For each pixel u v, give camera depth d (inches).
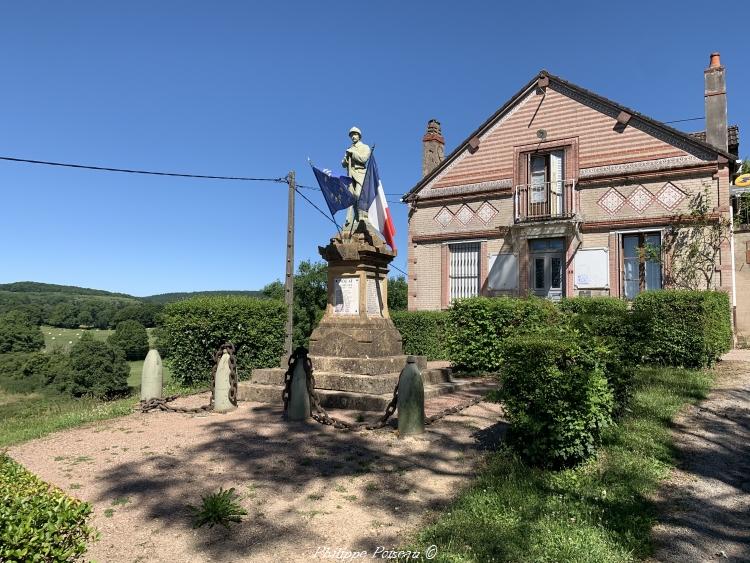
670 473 233.1
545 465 232.8
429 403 361.4
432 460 248.7
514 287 764.0
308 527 186.1
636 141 682.2
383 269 436.5
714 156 630.5
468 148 820.0
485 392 405.1
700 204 635.5
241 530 183.9
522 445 240.2
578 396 228.1
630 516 190.4
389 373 387.2
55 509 117.7
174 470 240.5
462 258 824.9
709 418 305.1
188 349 521.0
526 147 765.3
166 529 184.4
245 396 396.2
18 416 502.6
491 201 794.2
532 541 171.6
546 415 231.8
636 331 385.7
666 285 649.6
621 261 690.2
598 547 168.4
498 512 191.5
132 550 170.7
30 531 108.8
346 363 386.9
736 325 630.5
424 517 193.2
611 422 264.5
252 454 259.9
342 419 321.7
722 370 445.4
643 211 672.4
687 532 183.9
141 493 214.8
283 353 571.2
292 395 323.9
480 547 167.8
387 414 298.7
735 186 784.9
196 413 356.5
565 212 725.3
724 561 165.9
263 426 311.3
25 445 296.2
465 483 221.0
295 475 232.8
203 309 518.6
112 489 219.9
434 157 903.1
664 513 198.2
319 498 209.2
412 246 864.3
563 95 741.3
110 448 279.4
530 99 768.3
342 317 416.5
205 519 188.2
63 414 426.3
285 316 584.1
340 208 433.1
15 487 128.3
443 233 834.8
